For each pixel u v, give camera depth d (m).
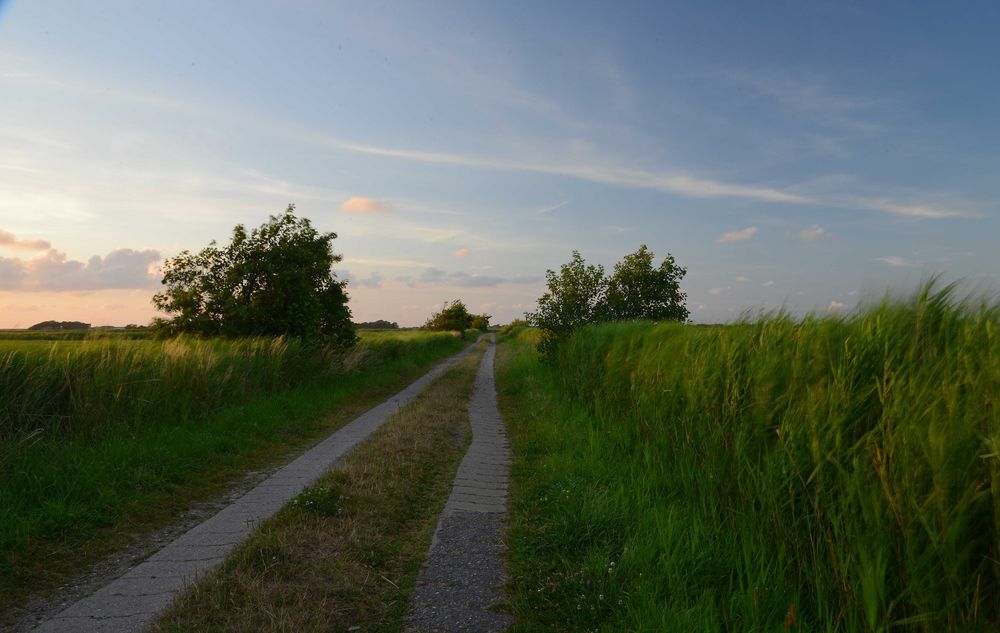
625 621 3.60
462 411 13.40
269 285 16.12
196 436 8.86
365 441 9.36
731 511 4.72
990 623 2.87
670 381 7.27
